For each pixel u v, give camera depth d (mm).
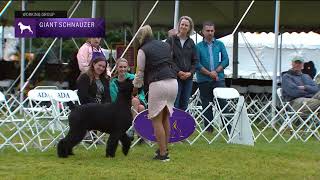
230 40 31625
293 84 16422
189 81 13398
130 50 18984
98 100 12430
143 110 12641
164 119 10945
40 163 10516
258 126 17344
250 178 9516
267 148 12828
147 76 10734
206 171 9984
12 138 12867
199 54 15188
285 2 21359
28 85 21547
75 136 11086
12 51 30109
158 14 28078
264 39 32031
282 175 9852
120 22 31594
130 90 11109
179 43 13234
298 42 30156
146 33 10789
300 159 11461
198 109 15508
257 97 20953
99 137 12633
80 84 12367
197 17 27891
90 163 10570
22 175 9383
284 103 16469
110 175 9438
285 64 30312
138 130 11969
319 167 10648
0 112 16141
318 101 15289
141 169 10047
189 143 13523
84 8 27359
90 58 13938
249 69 31969
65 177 9250
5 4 20812
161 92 10555
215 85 15117
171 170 10016
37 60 24438
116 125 11078
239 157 11523
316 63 28688
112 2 25797
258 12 24062
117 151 12023
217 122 14867
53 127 14039
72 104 11219
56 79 22672
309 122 16156
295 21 25469
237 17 25625
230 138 13883
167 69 10641
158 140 10883
